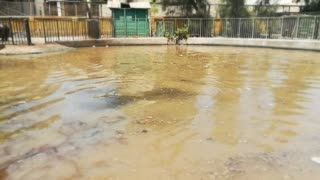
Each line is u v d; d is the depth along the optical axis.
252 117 5.64
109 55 15.69
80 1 29.77
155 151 4.31
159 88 7.96
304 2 31.23
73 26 21.67
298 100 6.76
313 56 15.24
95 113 5.93
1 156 4.21
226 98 6.95
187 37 23.05
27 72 10.28
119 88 7.96
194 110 6.07
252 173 3.71
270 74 10.02
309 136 4.78
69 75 9.75
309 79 9.12
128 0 28.17
